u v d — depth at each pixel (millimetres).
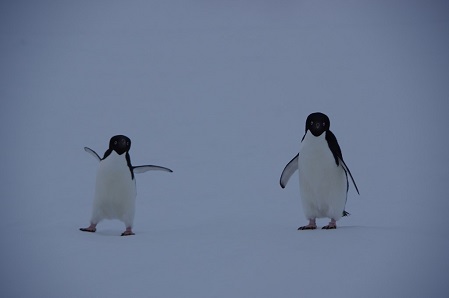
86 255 22297
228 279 19703
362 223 27953
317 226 27781
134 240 24391
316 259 21125
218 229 26344
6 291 19484
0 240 24266
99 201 25438
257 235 24531
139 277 20062
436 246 22359
